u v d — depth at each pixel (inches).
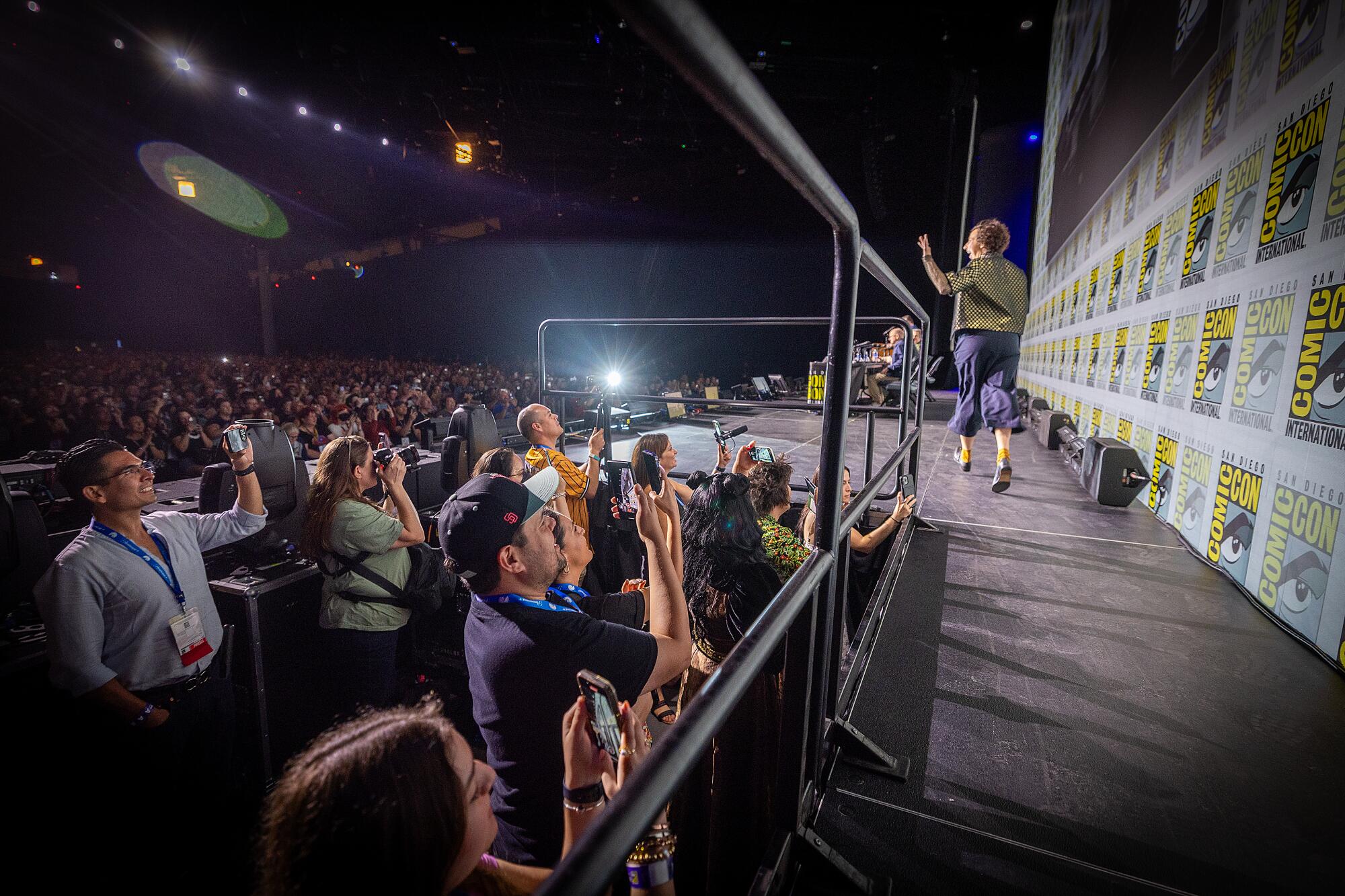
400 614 91.7
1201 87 129.3
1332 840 47.3
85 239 803.4
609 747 26.1
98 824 73.2
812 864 43.1
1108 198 203.3
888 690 67.0
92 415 263.4
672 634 48.9
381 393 506.6
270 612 91.8
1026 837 47.6
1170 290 140.6
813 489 95.3
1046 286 345.7
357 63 365.7
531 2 317.4
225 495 89.4
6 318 850.8
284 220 725.3
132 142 537.3
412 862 20.8
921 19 343.0
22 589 77.0
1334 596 72.7
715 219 644.7
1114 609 87.0
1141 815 49.8
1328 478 76.2
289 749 95.9
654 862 29.0
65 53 364.2
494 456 91.7
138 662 69.3
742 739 54.0
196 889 72.5
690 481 94.7
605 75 382.6
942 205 426.0
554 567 46.6
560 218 671.1
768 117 20.9
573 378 486.0
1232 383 105.0
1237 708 63.8
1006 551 109.9
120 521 69.0
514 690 43.6
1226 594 92.5
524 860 44.3
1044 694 66.3
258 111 422.6
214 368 649.0
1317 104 84.3
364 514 87.0
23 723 70.4
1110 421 185.9
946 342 515.5
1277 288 92.5
